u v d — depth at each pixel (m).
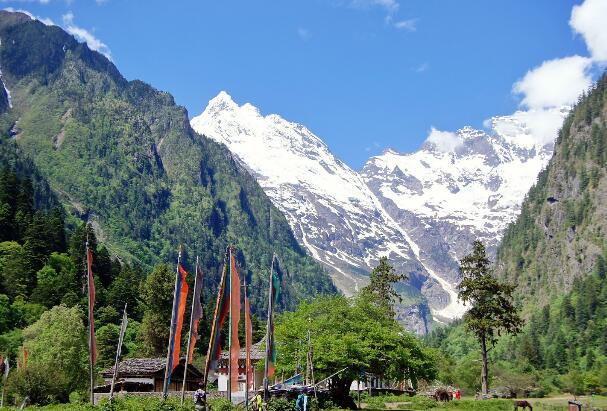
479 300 116.50
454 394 128.62
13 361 114.56
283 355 83.38
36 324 117.88
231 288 55.38
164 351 154.88
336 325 84.19
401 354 82.50
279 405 61.72
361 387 121.62
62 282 174.75
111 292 183.62
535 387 192.00
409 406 94.38
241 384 106.81
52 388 83.94
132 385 94.75
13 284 171.00
